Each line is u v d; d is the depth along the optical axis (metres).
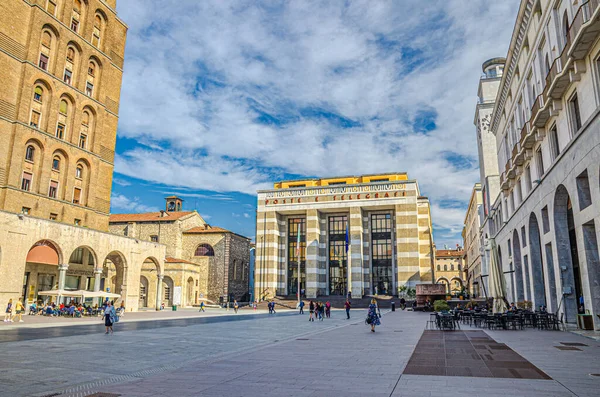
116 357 13.70
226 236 79.69
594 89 19.08
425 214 77.94
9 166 39.78
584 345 15.49
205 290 78.25
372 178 82.69
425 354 13.73
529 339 17.64
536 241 31.89
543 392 8.30
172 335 21.77
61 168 45.59
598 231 18.67
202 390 8.70
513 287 40.50
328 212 79.50
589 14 18.69
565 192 24.47
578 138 20.61
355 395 8.19
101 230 49.44
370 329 24.89
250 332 23.59
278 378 9.92
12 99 40.84
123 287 49.47
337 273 78.56
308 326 28.39
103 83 51.47
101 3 52.16
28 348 16.00
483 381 9.38
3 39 40.22
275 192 80.31
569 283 24.31
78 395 8.34
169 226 78.94
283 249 81.12
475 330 22.52
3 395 8.39
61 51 45.97
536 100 26.53
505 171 39.31
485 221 60.41
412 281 69.88
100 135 50.59
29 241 37.44
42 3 44.50
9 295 35.41
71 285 48.06
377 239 77.69
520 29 30.98
